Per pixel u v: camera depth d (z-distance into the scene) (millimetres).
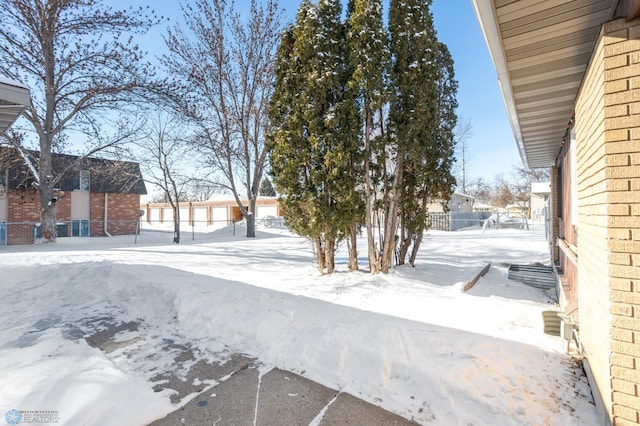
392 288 5227
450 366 2723
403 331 3361
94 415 2248
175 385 2771
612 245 1977
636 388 1870
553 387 2498
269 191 38062
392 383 2678
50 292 5789
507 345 3057
